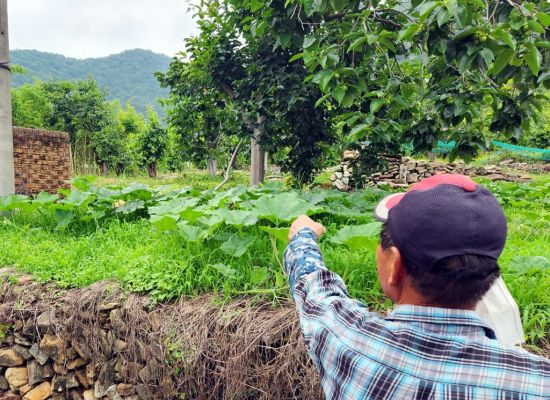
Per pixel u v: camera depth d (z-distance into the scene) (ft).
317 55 8.77
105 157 72.79
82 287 8.70
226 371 6.41
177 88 21.83
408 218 2.36
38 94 77.56
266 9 11.03
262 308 7.07
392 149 19.02
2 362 8.97
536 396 2.17
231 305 7.14
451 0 6.19
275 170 61.00
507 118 9.03
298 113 18.11
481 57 6.53
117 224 11.98
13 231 12.37
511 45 6.24
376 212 2.90
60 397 8.56
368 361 2.43
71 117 73.00
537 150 37.60
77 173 70.79
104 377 7.86
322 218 11.41
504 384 2.19
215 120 22.99
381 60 13.46
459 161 40.22
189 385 6.74
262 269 7.66
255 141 19.75
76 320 8.13
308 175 20.27
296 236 3.87
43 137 24.81
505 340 4.20
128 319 7.54
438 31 6.93
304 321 2.97
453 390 2.21
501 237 2.28
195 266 8.40
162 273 8.09
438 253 2.22
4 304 8.95
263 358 6.41
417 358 2.33
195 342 6.73
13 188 14.56
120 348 7.63
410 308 2.45
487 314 4.22
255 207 8.94
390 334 2.44
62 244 10.96
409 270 2.41
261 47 16.99
